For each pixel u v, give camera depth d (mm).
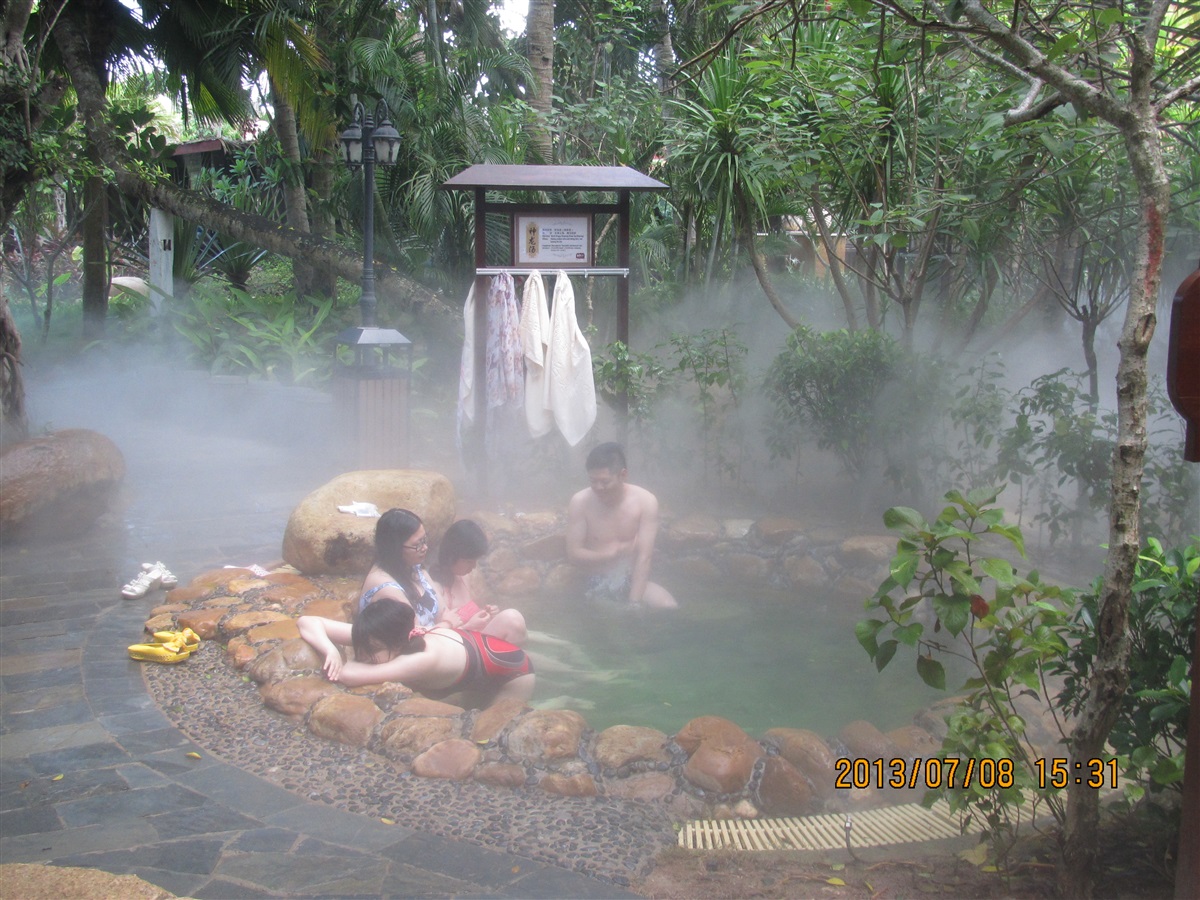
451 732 3227
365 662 3723
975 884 2465
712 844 2697
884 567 5395
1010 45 2410
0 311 6824
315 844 2680
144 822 2803
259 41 11352
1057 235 6867
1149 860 2496
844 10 5402
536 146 10961
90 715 3555
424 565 5289
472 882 2500
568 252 6453
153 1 12641
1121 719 2471
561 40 16109
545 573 5656
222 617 4324
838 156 6480
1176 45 4191
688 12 11312
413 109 10562
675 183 8508
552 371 6305
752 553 5875
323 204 11969
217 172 17969
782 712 3797
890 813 2879
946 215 6180
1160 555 2613
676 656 4473
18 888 2197
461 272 10969
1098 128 5539
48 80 11688
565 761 3057
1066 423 5258
